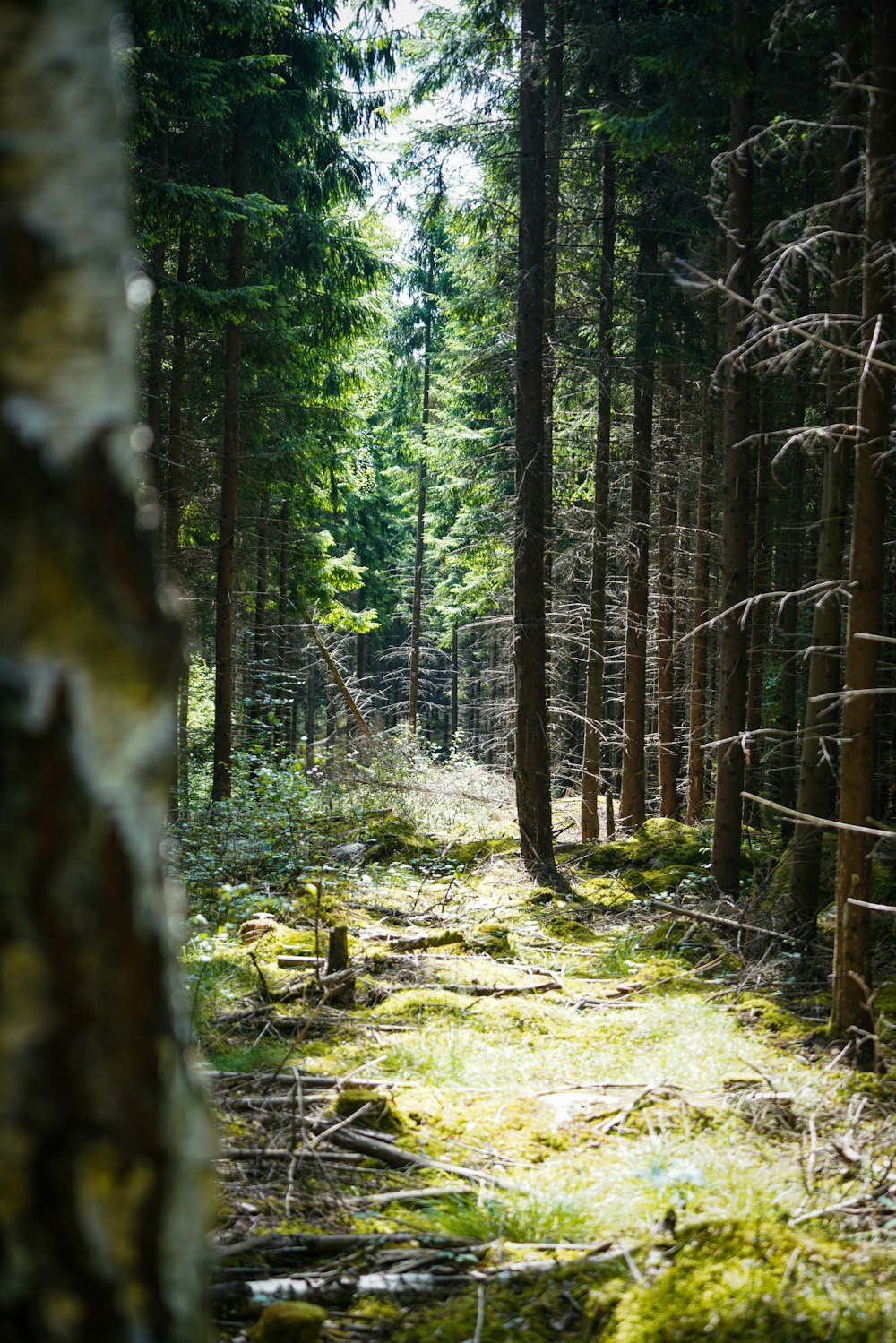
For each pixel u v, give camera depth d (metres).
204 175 14.27
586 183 14.39
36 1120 0.89
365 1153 4.44
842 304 7.60
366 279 15.71
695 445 16.88
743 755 9.75
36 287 0.94
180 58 11.33
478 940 8.16
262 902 8.61
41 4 0.95
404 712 37.38
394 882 10.38
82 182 0.97
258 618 19.62
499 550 17.89
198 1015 6.10
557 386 15.98
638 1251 3.38
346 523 30.16
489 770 20.58
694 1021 6.27
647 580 14.36
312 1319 3.01
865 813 5.73
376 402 29.25
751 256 9.47
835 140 7.74
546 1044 5.98
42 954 0.90
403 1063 5.53
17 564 0.92
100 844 0.93
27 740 0.91
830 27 8.88
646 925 9.02
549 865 11.19
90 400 0.96
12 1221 0.88
